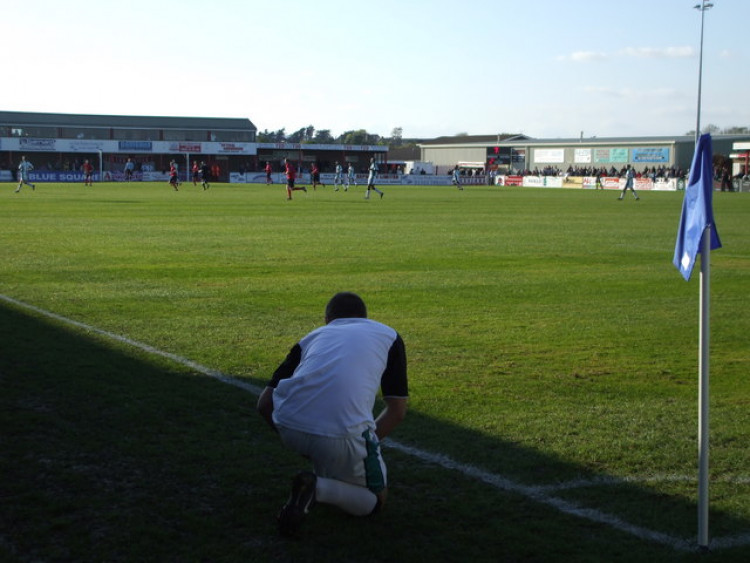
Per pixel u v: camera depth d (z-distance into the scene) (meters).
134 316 10.38
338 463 4.54
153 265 15.20
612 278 14.68
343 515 4.79
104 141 78.25
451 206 37.84
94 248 17.72
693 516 4.85
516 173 100.00
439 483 5.25
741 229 26.61
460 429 6.31
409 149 138.25
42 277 13.47
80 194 44.00
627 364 8.51
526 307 11.70
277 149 88.50
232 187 61.47
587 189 73.19
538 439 6.12
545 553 4.36
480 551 4.38
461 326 10.29
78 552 4.27
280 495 5.02
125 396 6.91
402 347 4.85
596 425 6.49
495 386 7.56
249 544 4.41
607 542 4.49
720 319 11.07
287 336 9.44
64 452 5.64
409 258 17.00
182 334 9.41
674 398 7.32
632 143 95.31
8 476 5.22
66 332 9.29
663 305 12.07
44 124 85.25
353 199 43.44
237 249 18.02
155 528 4.55
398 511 4.84
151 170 80.50
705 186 4.57
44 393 6.93
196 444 5.84
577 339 9.65
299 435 4.53
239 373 7.74
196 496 4.99
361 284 13.48
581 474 5.46
